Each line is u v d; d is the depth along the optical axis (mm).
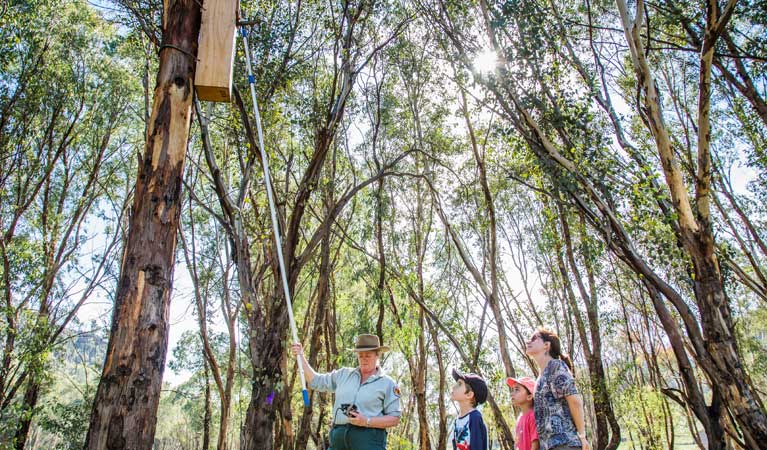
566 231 17234
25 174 21062
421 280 20438
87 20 19375
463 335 17188
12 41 16562
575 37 14086
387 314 22312
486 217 19766
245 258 11680
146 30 11781
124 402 3785
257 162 12844
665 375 32219
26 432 17719
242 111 11531
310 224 21062
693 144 17641
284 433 13516
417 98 19719
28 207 21172
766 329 26109
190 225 21281
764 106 13758
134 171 23031
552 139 13086
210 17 4730
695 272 10562
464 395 5035
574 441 4410
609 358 28203
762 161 16641
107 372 3875
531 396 5129
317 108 13398
